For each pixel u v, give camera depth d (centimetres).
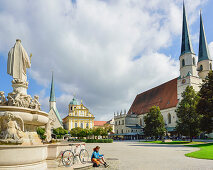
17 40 1436
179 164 1305
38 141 1231
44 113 1274
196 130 4472
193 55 7962
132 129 9850
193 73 7838
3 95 1262
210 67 8050
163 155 1900
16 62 1393
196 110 3941
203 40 8275
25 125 1194
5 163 834
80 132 7156
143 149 2772
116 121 11200
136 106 11319
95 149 1292
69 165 1154
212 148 2600
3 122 1027
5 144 938
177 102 7956
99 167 1228
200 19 8462
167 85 9462
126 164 1344
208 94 3725
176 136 6788
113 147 3378
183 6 8481
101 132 6706
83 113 11281
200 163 1332
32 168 900
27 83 1398
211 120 3747
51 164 1166
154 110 6278
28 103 1284
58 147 1401
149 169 1145
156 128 6075
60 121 10212
